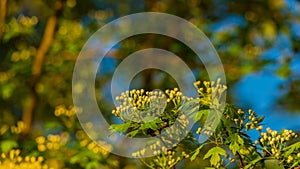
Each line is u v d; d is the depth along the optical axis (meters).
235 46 9.20
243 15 9.87
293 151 3.52
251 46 9.35
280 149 3.48
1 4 9.03
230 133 3.45
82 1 9.77
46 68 9.27
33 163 5.14
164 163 3.63
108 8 10.13
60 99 9.52
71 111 6.61
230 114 3.49
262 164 3.49
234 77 8.72
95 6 9.99
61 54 9.27
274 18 9.70
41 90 9.48
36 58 9.00
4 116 9.32
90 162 5.82
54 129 6.41
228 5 9.99
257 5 9.80
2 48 9.41
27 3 9.75
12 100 9.36
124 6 10.16
